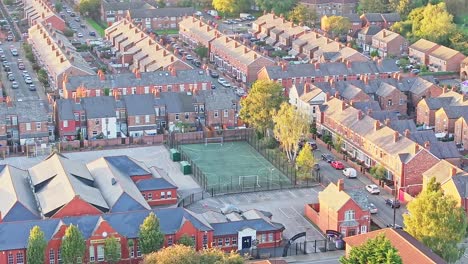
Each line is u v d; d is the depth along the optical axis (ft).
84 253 539.70
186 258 484.74
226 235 574.97
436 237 540.52
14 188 611.06
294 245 591.78
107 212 592.60
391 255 457.27
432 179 586.04
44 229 548.31
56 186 614.34
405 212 649.61
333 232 598.34
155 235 543.39
